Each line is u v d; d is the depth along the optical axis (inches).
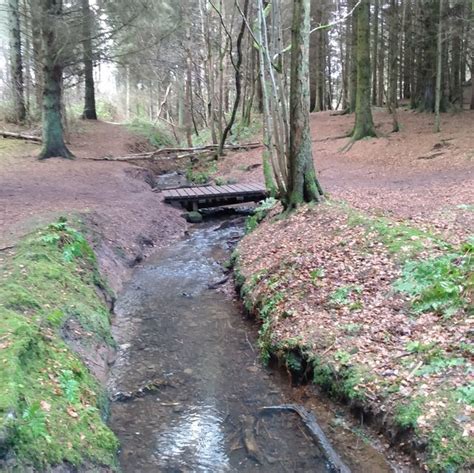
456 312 214.8
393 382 190.7
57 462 148.8
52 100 801.6
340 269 289.1
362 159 784.3
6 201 478.9
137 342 282.8
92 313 271.1
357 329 230.1
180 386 235.1
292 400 220.2
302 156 417.7
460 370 182.5
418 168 677.3
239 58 829.8
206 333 294.4
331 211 385.7
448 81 1037.8
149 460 181.6
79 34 727.1
